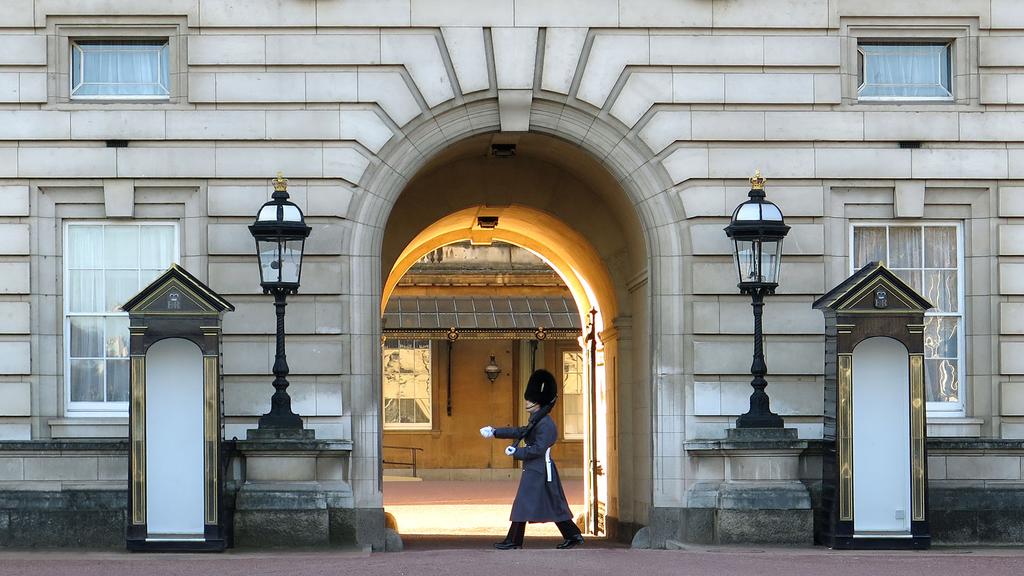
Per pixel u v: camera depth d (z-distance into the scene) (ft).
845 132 64.80
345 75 63.36
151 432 57.88
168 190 63.26
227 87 63.10
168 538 57.26
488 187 76.54
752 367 61.67
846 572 50.93
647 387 67.62
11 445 61.31
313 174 63.16
